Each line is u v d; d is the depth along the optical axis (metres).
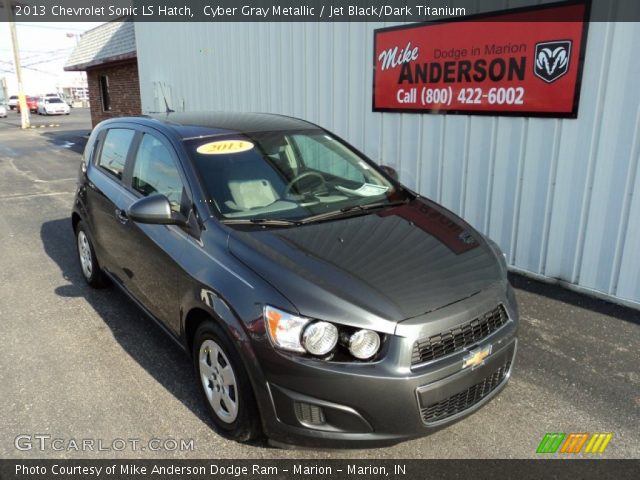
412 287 2.57
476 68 5.04
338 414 2.38
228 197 3.20
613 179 4.27
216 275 2.75
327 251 2.79
